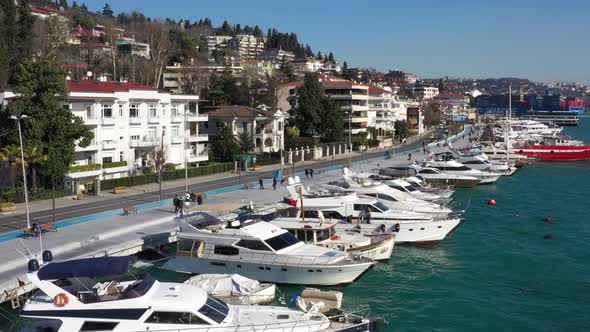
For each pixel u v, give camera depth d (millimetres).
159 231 43406
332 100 127562
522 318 29109
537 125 172125
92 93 67812
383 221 43594
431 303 31172
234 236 33531
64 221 47156
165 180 75375
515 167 95875
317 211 42750
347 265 32031
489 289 33688
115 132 71875
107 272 22031
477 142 140375
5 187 56469
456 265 38656
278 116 109562
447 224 43625
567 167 102750
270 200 58875
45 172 59000
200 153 88062
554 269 37875
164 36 164750
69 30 146750
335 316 23938
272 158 99750
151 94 78000
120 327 20969
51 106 58969
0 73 87562
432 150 130625
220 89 140500
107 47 155000
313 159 109312
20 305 29031
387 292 32906
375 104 165250
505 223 53156
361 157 114312
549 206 62625
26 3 110812
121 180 68188
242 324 22312
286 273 32594
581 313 29828
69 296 21328
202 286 29266
